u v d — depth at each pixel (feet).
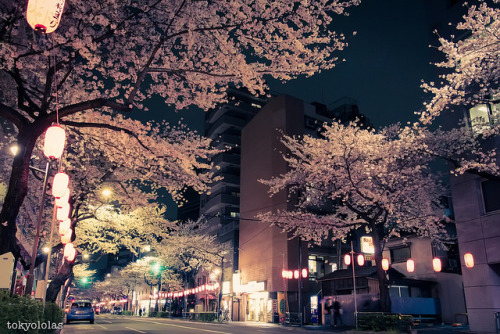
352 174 65.16
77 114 39.65
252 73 32.04
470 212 56.08
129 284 239.09
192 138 49.32
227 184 173.47
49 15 18.33
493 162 50.57
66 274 58.95
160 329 63.00
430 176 71.97
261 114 136.26
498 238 51.96
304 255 111.96
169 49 34.99
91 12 29.91
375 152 63.26
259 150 132.77
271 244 116.16
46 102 28.73
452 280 81.92
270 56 31.60
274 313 108.37
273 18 29.27
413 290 84.53
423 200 72.28
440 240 82.38
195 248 140.36
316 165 68.13
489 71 46.39
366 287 81.46
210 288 129.39
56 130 25.40
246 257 130.82
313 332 65.57
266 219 80.23
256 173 132.46
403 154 61.62
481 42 43.52
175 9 30.91
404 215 74.28
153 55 29.22
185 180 49.39
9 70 29.81
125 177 58.29
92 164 53.67
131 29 32.89
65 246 52.90
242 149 147.54
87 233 77.10
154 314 173.88
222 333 53.83
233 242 146.92
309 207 112.06
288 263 109.09
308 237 79.66
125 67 36.45
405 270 91.45
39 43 32.12
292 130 124.16
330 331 67.56
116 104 28.63
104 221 65.98
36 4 17.99
